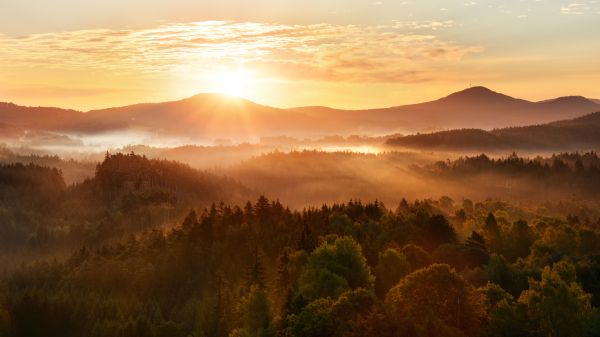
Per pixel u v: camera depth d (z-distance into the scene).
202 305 127.44
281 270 105.12
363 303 65.25
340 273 86.38
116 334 130.25
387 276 93.06
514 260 125.62
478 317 60.88
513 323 60.16
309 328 64.06
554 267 81.62
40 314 148.00
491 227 135.12
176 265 163.75
